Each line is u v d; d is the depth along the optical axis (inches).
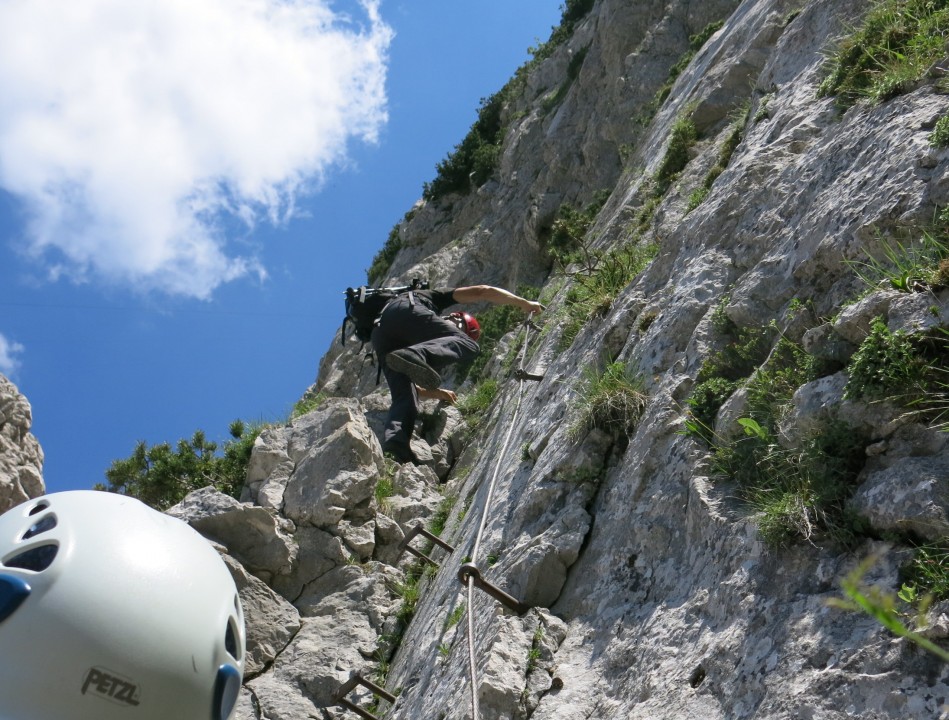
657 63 857.5
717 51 488.7
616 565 182.4
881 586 121.0
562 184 927.0
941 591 112.7
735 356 193.9
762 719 121.0
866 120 202.8
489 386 549.6
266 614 335.3
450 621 253.9
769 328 188.1
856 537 132.0
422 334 271.9
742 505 159.6
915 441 133.0
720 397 183.3
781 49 311.1
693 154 398.9
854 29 257.9
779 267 197.5
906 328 138.9
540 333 445.7
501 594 194.2
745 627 137.0
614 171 854.5
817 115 238.4
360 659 321.7
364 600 345.1
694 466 175.9
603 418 221.9
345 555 362.9
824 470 140.5
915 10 222.4
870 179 180.9
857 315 151.6
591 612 180.1
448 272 1041.5
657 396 205.8
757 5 470.9
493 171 1169.4
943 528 119.2
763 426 163.2
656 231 349.7
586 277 362.3
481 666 177.8
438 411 531.5
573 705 159.3
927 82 192.9
